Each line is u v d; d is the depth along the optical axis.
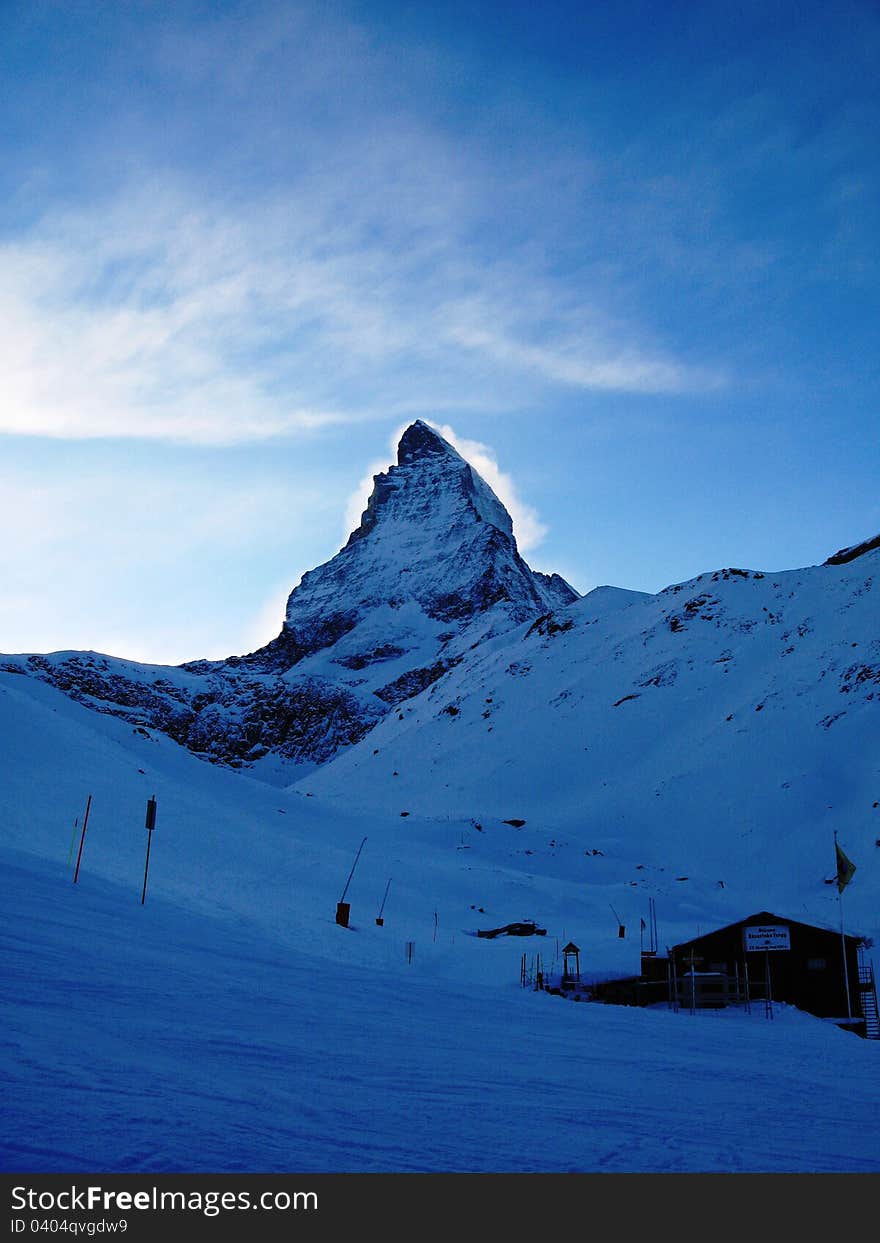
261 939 32.19
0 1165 7.43
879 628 152.25
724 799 123.31
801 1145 10.66
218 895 43.03
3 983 15.30
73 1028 12.66
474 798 148.75
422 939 50.66
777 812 116.06
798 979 41.56
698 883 96.44
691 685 163.62
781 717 139.75
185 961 21.72
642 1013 29.28
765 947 42.19
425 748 182.12
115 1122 8.67
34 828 45.47
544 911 70.19
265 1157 8.34
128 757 73.94
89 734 74.19
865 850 100.56
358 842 87.44
